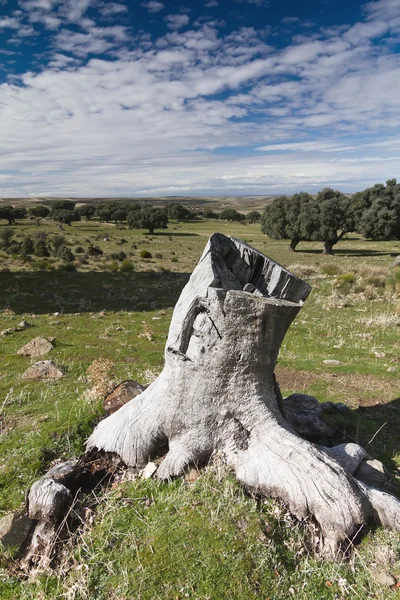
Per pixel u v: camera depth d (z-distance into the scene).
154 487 4.16
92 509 4.09
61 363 9.52
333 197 53.91
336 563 3.50
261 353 4.28
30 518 3.88
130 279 27.02
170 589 3.16
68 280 25.78
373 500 3.87
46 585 3.32
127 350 10.98
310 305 17.80
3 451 5.05
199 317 4.23
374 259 41.25
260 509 3.83
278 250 54.19
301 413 5.89
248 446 4.29
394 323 14.05
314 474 3.85
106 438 4.74
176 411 4.44
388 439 6.05
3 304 18.20
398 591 3.26
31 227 88.44
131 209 124.12
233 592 3.16
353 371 9.21
